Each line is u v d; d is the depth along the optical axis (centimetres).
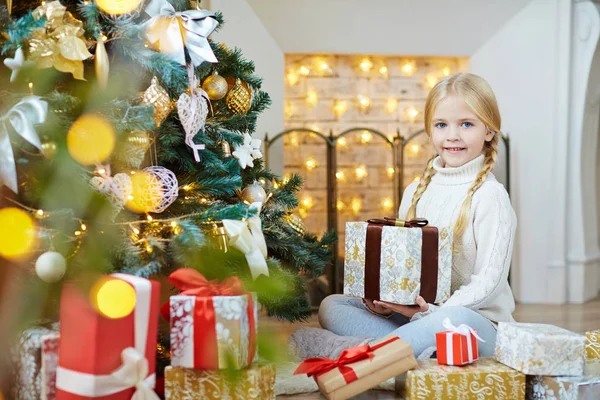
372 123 370
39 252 145
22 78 141
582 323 287
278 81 347
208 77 191
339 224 340
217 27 192
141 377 125
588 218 373
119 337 124
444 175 200
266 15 337
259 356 143
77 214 148
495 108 196
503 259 182
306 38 348
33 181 147
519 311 323
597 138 399
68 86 158
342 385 147
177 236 145
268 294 151
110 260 146
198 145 169
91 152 146
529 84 354
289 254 198
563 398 140
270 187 221
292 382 166
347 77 368
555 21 347
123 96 161
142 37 163
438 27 354
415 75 375
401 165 346
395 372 149
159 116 160
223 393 133
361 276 179
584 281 359
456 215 192
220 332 132
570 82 348
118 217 155
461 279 189
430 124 204
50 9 140
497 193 187
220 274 163
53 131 139
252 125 206
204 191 177
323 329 202
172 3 184
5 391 140
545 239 356
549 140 352
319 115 366
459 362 153
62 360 126
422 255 172
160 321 186
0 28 140
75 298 124
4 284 144
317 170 340
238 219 162
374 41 356
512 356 151
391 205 346
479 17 354
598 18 339
